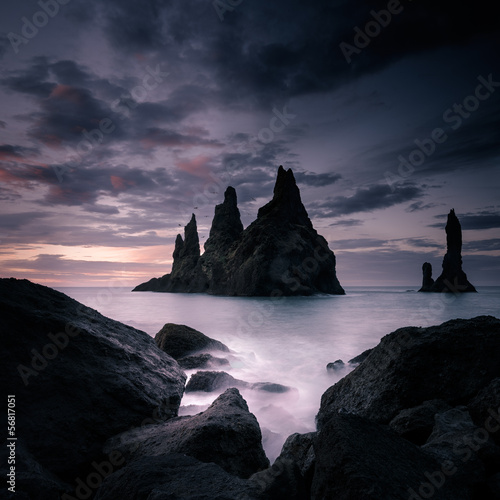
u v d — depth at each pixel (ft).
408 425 14.46
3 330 17.49
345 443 9.37
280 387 29.35
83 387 17.56
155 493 8.84
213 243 417.08
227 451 13.61
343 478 8.54
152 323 91.15
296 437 15.33
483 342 17.33
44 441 15.05
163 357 24.23
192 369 34.32
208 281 397.19
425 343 17.93
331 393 21.94
